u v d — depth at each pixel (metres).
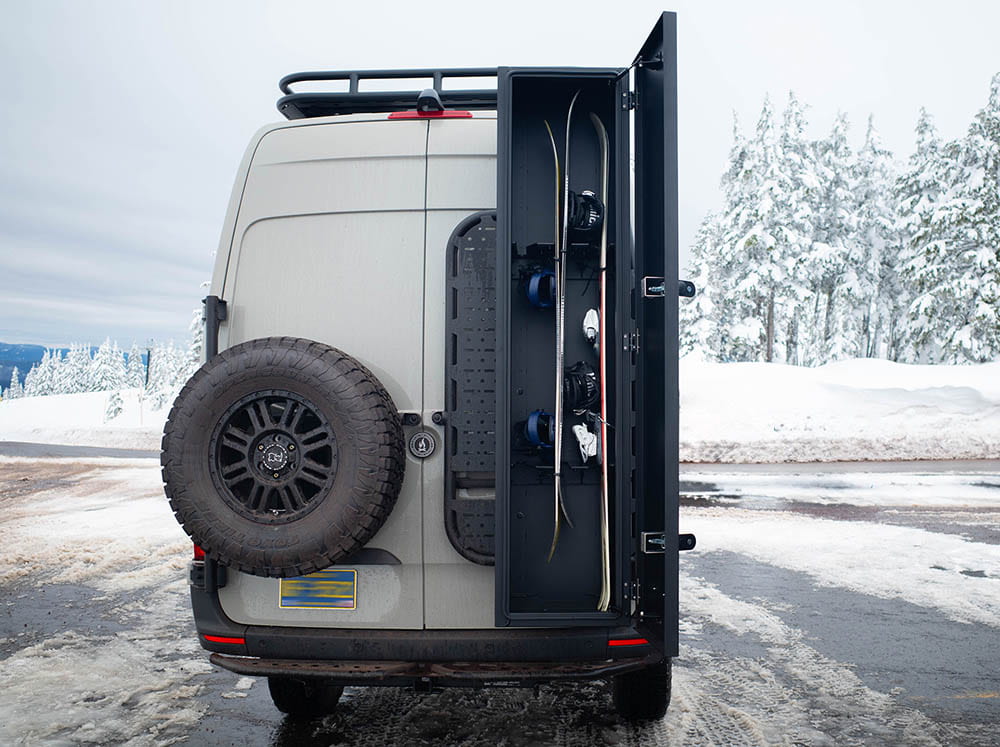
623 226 3.40
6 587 7.59
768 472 16.31
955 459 18.69
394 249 3.59
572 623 3.27
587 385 3.45
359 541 3.14
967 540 9.52
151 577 7.96
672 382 3.18
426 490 3.47
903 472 16.09
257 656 3.42
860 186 45.88
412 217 3.61
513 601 3.49
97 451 25.23
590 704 4.53
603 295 3.49
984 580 7.63
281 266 3.63
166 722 4.26
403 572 3.46
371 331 3.56
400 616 3.45
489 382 3.45
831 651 5.55
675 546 3.17
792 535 9.83
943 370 25.64
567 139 3.47
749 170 38.62
